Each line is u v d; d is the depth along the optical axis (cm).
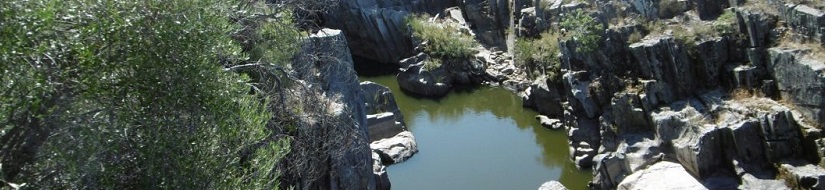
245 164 1852
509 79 5050
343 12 6025
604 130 3659
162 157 1379
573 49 3966
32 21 1209
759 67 3472
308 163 2494
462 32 5647
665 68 3572
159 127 1376
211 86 1488
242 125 1695
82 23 1311
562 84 4241
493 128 4394
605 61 3806
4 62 1191
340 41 3161
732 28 3609
